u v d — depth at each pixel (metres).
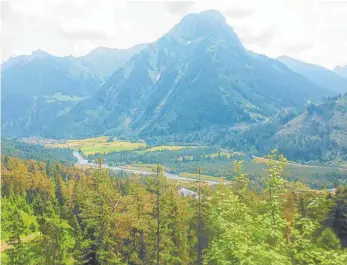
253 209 30.61
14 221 63.16
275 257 21.38
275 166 26.00
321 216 42.78
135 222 51.25
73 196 91.00
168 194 55.56
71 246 54.31
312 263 22.55
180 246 57.50
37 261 51.41
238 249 22.69
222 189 32.38
